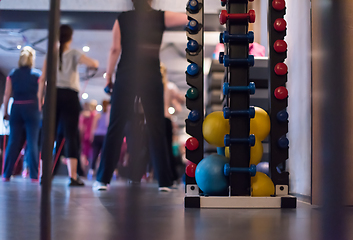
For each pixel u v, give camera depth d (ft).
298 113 6.57
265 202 4.88
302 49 6.32
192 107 5.31
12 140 11.28
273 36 5.31
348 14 5.24
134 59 7.57
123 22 7.61
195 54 5.31
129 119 7.54
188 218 3.70
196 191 5.24
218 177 4.99
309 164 5.95
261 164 7.22
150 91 7.63
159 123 7.79
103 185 7.59
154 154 7.89
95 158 15.15
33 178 11.24
